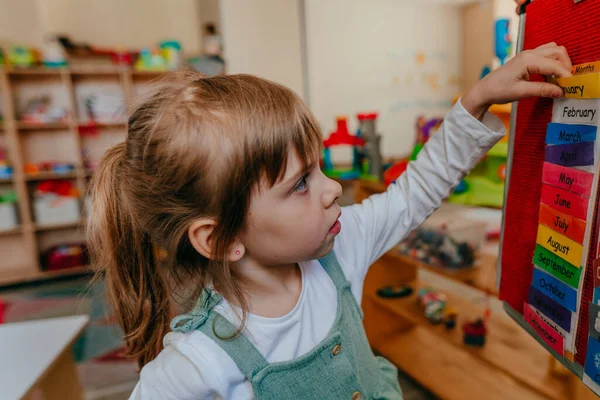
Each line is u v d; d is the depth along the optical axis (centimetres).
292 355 54
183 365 49
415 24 298
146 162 50
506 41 127
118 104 323
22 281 306
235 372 50
